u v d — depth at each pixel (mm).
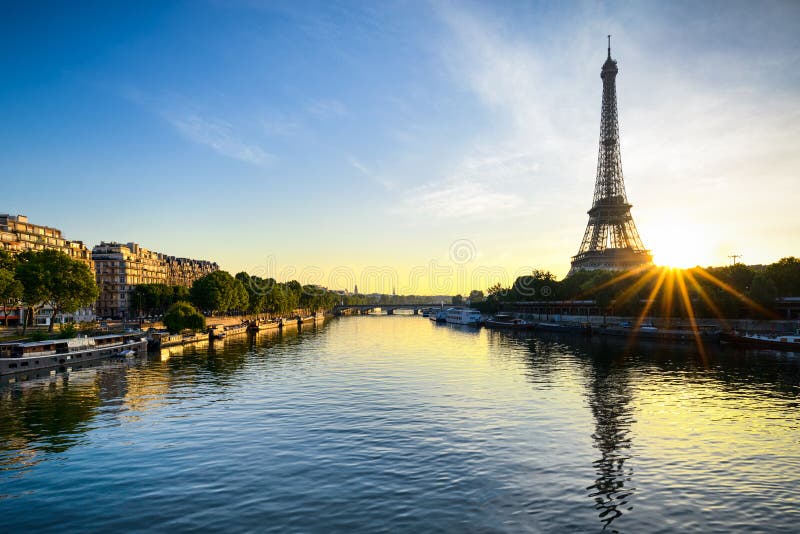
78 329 142750
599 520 35438
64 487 41281
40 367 100000
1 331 144500
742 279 143625
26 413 64750
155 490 40531
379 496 39125
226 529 34125
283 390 78562
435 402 69625
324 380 87500
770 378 85500
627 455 48250
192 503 38156
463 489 40406
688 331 142375
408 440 52625
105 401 71500
